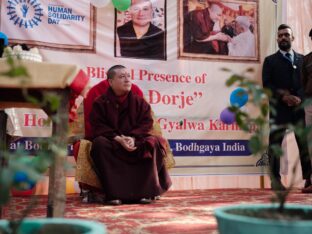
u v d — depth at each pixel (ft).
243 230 3.33
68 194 13.01
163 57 14.74
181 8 15.02
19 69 3.05
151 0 14.71
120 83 11.02
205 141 14.90
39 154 3.24
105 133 10.83
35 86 6.00
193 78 14.97
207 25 15.25
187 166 14.66
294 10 15.93
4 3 13.03
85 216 8.11
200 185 14.79
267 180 15.20
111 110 11.09
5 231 3.09
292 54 14.37
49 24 13.55
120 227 6.79
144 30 14.58
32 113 13.16
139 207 9.67
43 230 3.25
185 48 14.97
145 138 10.88
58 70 6.12
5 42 9.15
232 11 15.52
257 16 15.74
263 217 3.67
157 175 10.85
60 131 5.23
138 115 11.35
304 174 13.14
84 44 13.94
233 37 15.47
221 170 14.98
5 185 2.48
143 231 6.42
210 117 15.01
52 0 13.61
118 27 14.34
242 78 3.73
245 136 15.25
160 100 14.60
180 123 14.70
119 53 14.30
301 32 15.85
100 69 14.08
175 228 6.68
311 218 3.69
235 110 3.94
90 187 10.92
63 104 6.19
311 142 3.75
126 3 13.55
